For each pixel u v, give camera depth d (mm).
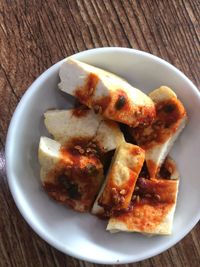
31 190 135
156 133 136
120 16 148
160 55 148
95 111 129
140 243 135
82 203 135
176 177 140
